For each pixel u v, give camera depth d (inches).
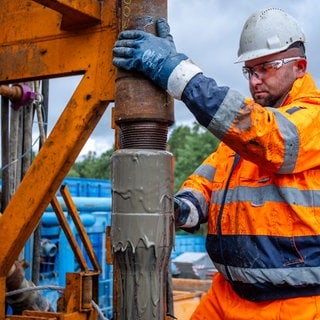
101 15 103.7
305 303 91.6
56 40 109.4
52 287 136.1
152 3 87.1
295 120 85.3
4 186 152.2
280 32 96.7
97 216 232.7
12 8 115.6
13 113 158.4
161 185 83.4
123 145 87.0
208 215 105.7
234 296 101.6
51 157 104.7
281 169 87.0
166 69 82.4
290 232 90.9
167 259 85.1
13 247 108.9
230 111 81.7
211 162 112.5
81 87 104.0
